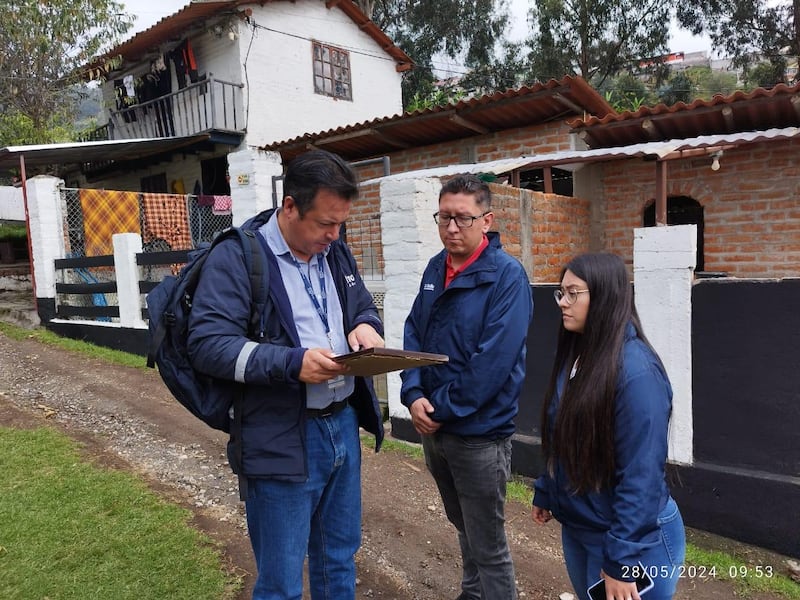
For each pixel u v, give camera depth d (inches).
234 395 73.1
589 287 73.5
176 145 460.8
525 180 343.9
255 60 486.0
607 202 282.2
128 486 151.2
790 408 127.6
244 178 271.3
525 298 94.7
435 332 100.9
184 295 73.5
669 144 208.4
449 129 331.0
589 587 76.7
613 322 72.2
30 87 494.6
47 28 462.9
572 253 257.1
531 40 863.7
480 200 96.3
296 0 511.5
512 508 151.9
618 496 70.0
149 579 112.0
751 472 132.7
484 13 839.7
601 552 75.5
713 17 780.0
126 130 584.7
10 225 612.7
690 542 136.3
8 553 118.3
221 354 68.2
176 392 73.6
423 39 848.3
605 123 243.8
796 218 234.2
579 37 833.5
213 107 459.2
